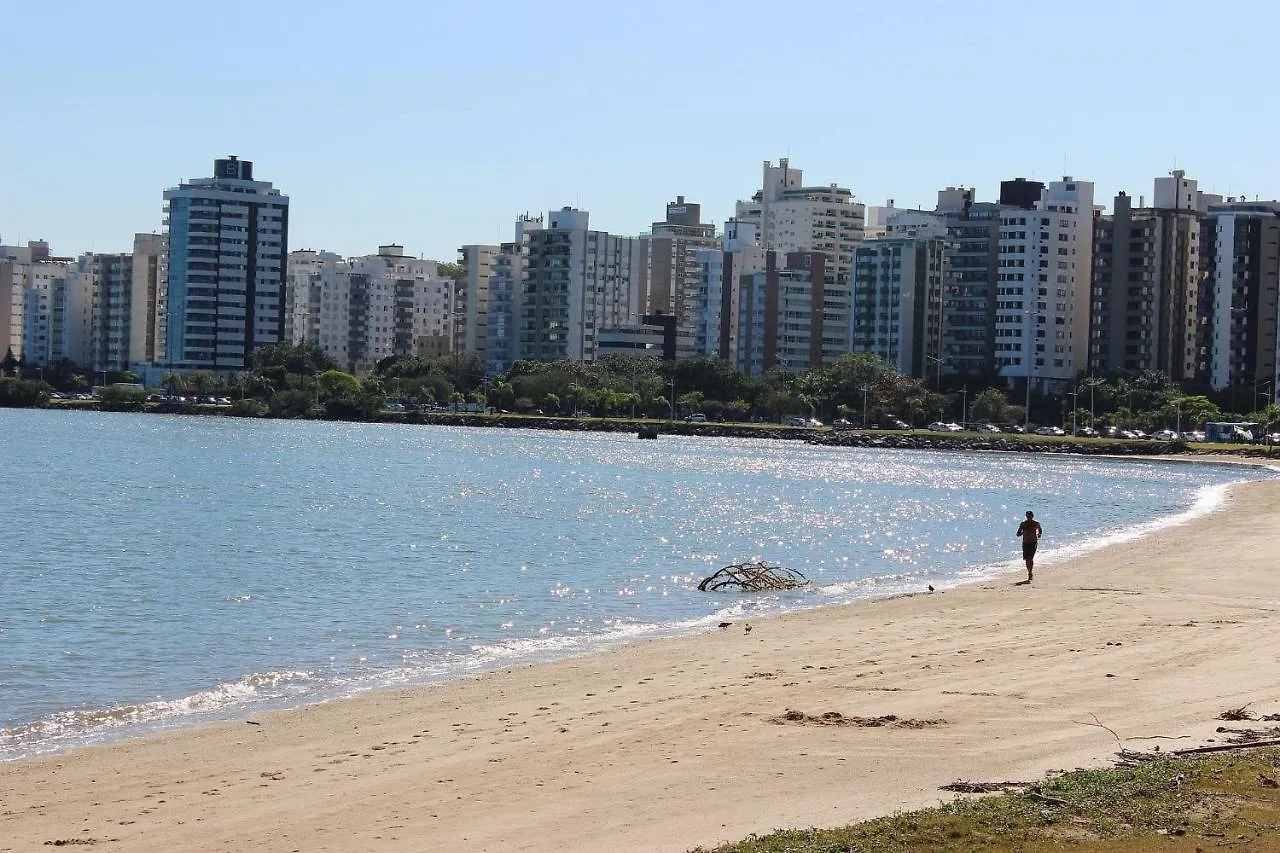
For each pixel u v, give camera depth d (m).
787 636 52.75
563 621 62.56
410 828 27.44
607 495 153.88
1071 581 71.62
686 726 35.91
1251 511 127.06
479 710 39.31
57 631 60.34
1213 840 24.31
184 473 175.88
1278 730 33.44
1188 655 45.50
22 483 154.50
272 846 26.62
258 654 53.81
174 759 34.19
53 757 34.97
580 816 27.78
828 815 27.03
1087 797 26.72
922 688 40.38
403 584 77.44
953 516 131.62
